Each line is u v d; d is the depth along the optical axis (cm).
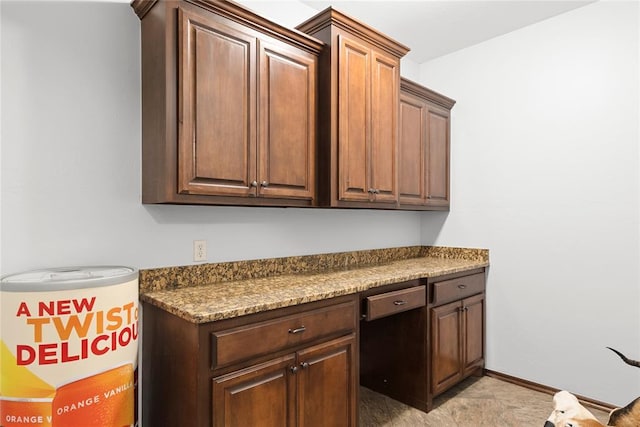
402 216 329
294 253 246
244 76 182
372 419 235
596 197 251
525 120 283
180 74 161
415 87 280
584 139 256
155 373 170
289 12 245
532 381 280
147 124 177
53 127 160
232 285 199
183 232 197
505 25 280
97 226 171
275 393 162
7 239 150
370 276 228
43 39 158
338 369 187
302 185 207
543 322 275
